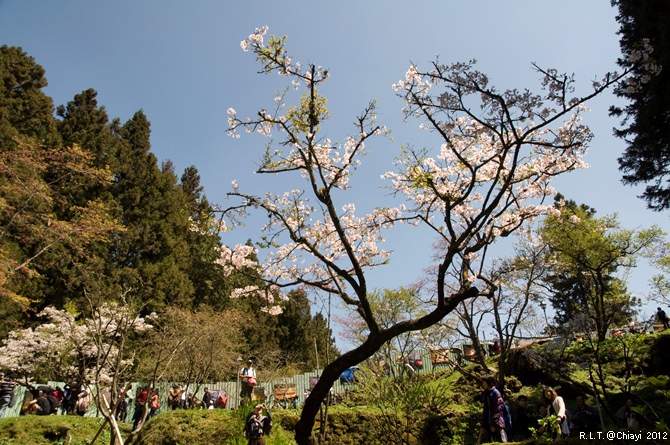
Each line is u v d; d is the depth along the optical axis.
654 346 10.45
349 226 9.16
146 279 23.61
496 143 7.57
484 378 6.65
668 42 9.96
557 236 13.61
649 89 10.64
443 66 5.79
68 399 13.77
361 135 7.57
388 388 8.82
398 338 12.58
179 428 7.98
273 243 7.29
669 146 11.63
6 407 14.49
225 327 17.70
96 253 22.44
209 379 19.94
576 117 7.20
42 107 25.23
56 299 19.88
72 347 12.84
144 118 32.78
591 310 14.99
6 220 14.98
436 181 8.63
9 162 13.94
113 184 27.45
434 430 9.07
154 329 15.66
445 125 6.51
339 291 7.19
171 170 43.16
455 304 6.01
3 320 17.67
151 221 27.30
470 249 6.80
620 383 9.70
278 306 9.41
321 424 8.55
